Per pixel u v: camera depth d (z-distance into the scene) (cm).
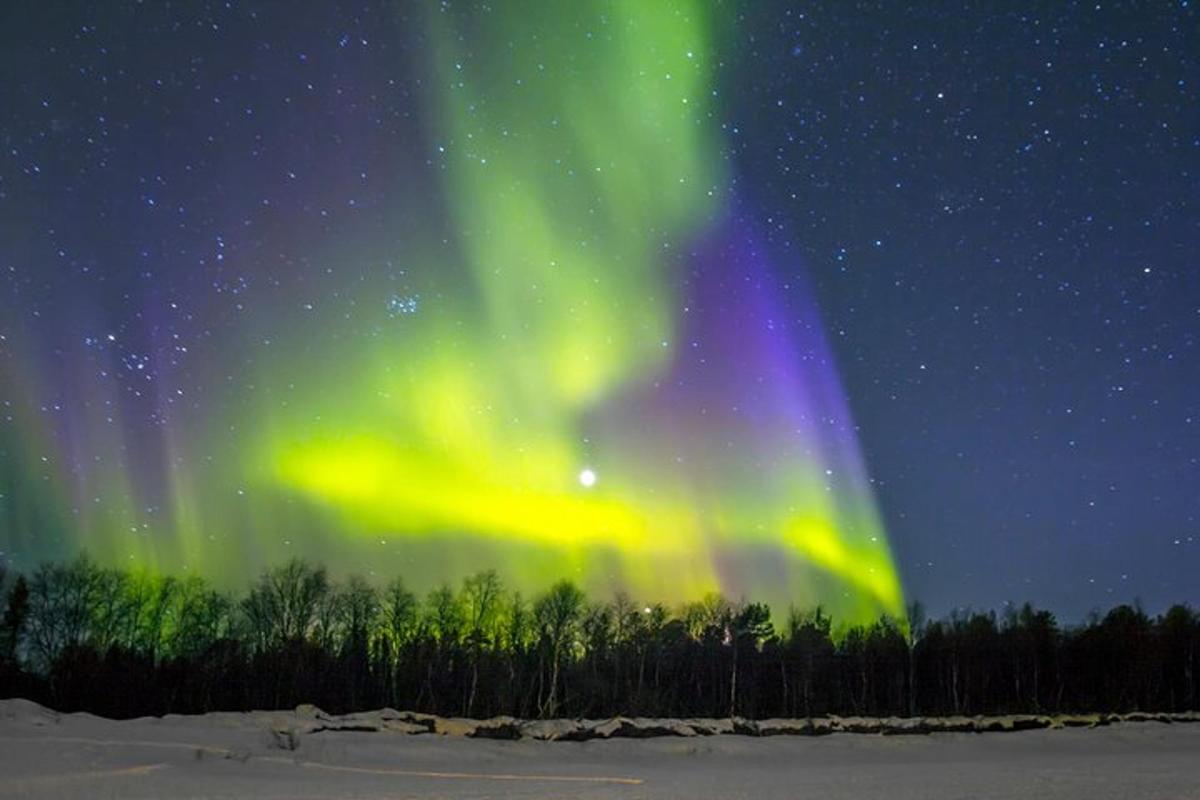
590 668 7956
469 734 5372
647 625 8631
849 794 3531
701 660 8512
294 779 3725
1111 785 3819
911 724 6869
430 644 7662
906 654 9056
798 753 5575
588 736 5562
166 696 6469
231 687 6769
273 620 7544
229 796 3219
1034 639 9194
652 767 4778
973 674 8906
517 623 8038
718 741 5619
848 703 8356
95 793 3186
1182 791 3625
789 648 8738
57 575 6875
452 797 3281
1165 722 7600
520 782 3919
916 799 3381
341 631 7600
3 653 6612
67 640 6819
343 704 6800
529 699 7219
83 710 6188
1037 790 3662
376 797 3256
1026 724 7188
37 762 3678
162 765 3806
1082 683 9050
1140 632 9219
